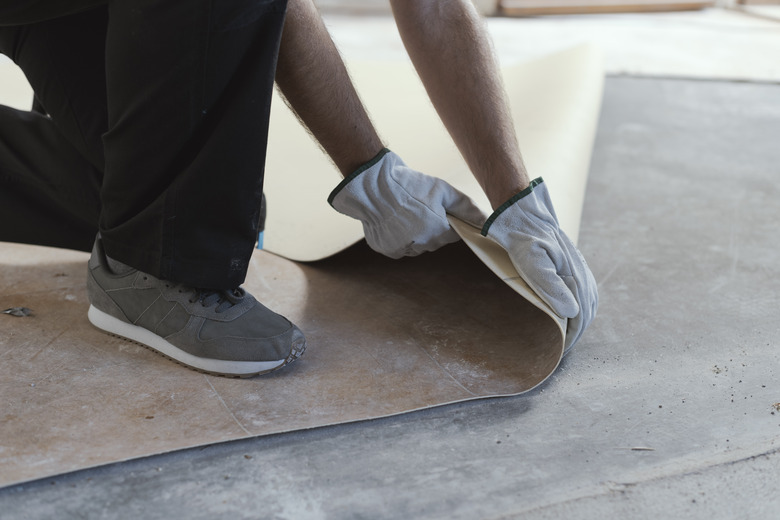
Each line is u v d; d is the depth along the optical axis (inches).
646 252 80.2
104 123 58.3
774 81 168.9
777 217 91.4
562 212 71.1
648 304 68.2
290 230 75.6
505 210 54.1
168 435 46.4
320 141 53.5
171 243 51.4
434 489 43.1
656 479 44.4
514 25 250.5
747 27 262.1
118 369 54.3
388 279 70.6
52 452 44.1
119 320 58.0
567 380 55.3
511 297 67.4
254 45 46.4
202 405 50.1
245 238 52.1
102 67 56.1
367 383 53.5
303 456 45.8
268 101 47.8
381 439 47.8
